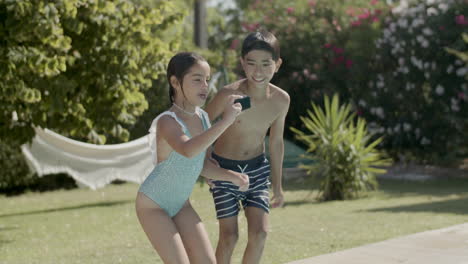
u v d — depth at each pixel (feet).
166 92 48.67
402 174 49.78
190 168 12.53
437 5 49.60
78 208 37.40
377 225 26.32
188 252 12.76
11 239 27.09
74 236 27.20
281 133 15.58
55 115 28.78
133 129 48.21
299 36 59.82
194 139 11.64
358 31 56.65
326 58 59.47
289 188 43.47
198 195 40.47
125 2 29.01
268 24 62.69
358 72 55.93
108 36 28.22
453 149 50.37
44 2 24.53
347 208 32.50
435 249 19.24
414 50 50.65
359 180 36.70
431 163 54.49
